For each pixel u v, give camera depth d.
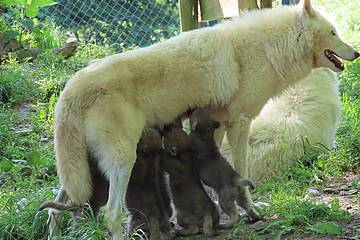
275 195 7.80
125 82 6.98
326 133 9.16
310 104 9.12
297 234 6.64
